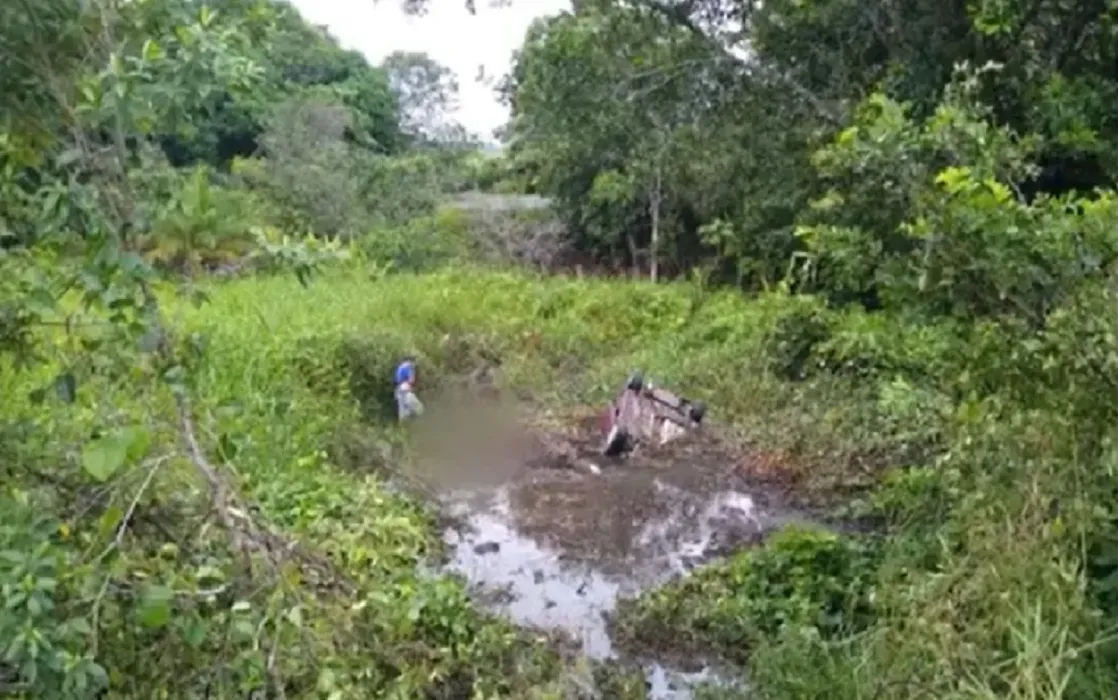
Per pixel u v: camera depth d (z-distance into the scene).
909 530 5.31
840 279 5.46
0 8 2.49
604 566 6.15
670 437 8.18
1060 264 3.69
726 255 13.60
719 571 5.68
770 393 9.04
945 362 4.59
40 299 2.65
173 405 3.38
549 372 10.70
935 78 7.71
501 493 7.43
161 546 3.14
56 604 2.65
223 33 2.54
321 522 5.65
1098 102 6.64
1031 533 3.70
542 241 18.09
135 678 2.94
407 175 20.06
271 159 18.39
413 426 8.67
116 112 2.43
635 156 12.94
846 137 4.09
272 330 9.24
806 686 4.18
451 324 11.30
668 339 11.44
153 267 2.78
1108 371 3.42
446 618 4.70
